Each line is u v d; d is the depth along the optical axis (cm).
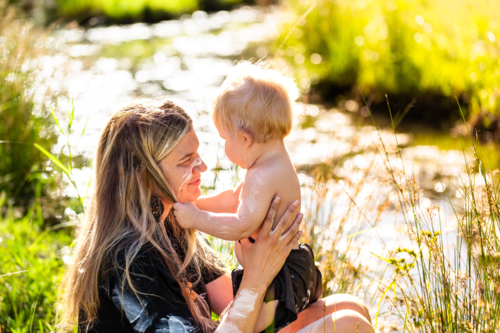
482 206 201
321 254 261
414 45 642
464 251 294
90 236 182
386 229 329
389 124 584
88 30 1269
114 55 1003
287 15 902
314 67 745
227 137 189
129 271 167
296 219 180
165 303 167
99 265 171
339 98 702
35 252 339
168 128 178
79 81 569
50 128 444
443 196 395
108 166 179
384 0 729
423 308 193
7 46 484
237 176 276
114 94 694
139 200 177
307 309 196
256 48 1005
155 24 1407
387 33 666
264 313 179
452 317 193
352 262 255
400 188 216
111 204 177
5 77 450
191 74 845
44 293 284
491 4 595
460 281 190
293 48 802
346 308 195
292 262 184
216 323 192
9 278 290
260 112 181
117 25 1384
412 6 677
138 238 173
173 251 185
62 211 386
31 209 401
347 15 773
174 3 1534
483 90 515
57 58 541
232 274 192
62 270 311
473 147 205
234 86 186
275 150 188
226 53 991
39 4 1059
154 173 177
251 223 178
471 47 574
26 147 433
